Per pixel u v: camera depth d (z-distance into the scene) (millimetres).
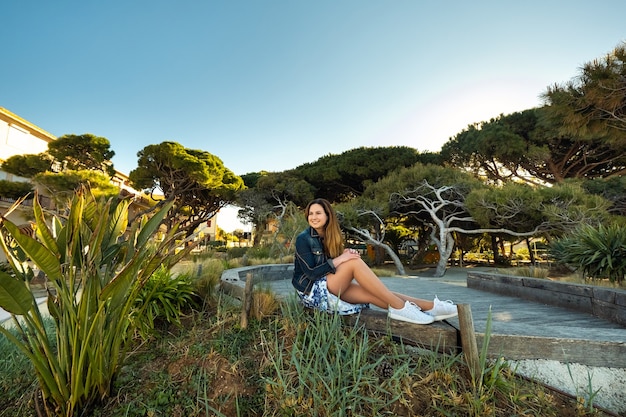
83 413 1418
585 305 3023
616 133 6410
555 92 6289
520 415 1339
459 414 1319
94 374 1463
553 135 11539
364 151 17312
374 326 1835
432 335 1676
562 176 13211
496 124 13555
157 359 1910
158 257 1487
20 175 14234
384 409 1344
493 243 18375
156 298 2359
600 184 11430
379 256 17062
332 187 18188
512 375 1537
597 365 1595
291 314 2033
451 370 1537
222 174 17547
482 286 4867
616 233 4527
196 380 1614
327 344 1611
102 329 1487
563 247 5793
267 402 1431
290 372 1561
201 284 2867
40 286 4574
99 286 1488
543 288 3600
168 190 17422
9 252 1289
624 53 5227
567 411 1422
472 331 1520
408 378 1467
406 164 16047
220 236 43438
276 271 5414
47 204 14109
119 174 22578
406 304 1748
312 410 1314
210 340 1951
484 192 10453
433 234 13008
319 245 1955
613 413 1430
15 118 16000
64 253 1415
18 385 1864
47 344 1334
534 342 1630
